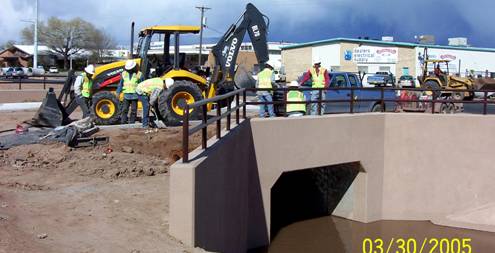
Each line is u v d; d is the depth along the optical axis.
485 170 14.35
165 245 6.25
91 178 9.75
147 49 15.70
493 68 63.69
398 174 14.57
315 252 11.84
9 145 11.70
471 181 14.42
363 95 17.41
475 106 29.67
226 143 8.70
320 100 13.62
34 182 9.15
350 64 61.50
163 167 10.91
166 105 14.42
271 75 14.54
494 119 14.28
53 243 5.90
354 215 14.47
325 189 15.30
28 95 26.83
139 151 12.08
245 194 11.32
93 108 14.58
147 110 14.28
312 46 64.25
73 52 90.00
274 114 14.34
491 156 14.31
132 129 13.80
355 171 14.45
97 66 15.73
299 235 13.15
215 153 7.71
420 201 14.59
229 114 10.02
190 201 6.49
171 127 14.37
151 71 16.00
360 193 14.34
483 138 14.32
